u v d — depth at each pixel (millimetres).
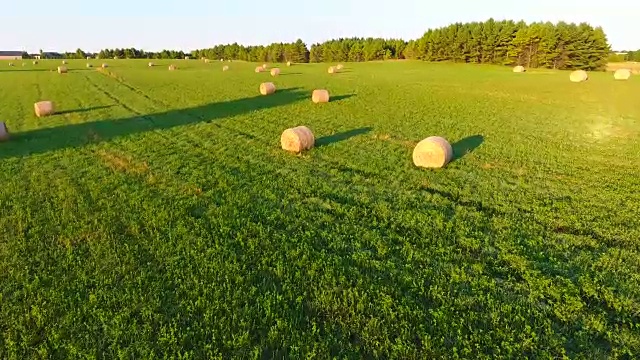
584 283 8672
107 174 16391
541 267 9438
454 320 7664
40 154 19391
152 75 57875
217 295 8477
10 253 10211
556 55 86812
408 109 31562
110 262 9773
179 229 11359
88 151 19875
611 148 20641
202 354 7043
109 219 12023
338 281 8969
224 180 15625
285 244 10531
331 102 34688
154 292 8617
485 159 18562
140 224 11828
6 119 28312
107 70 65750
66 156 19000
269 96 38000
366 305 8156
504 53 90562
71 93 40250
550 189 14711
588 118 28406
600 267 9430
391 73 66000
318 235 11117
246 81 50531
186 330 7566
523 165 17672
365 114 29500
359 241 10719
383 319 7770
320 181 15523
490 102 35000
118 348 7152
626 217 12227
